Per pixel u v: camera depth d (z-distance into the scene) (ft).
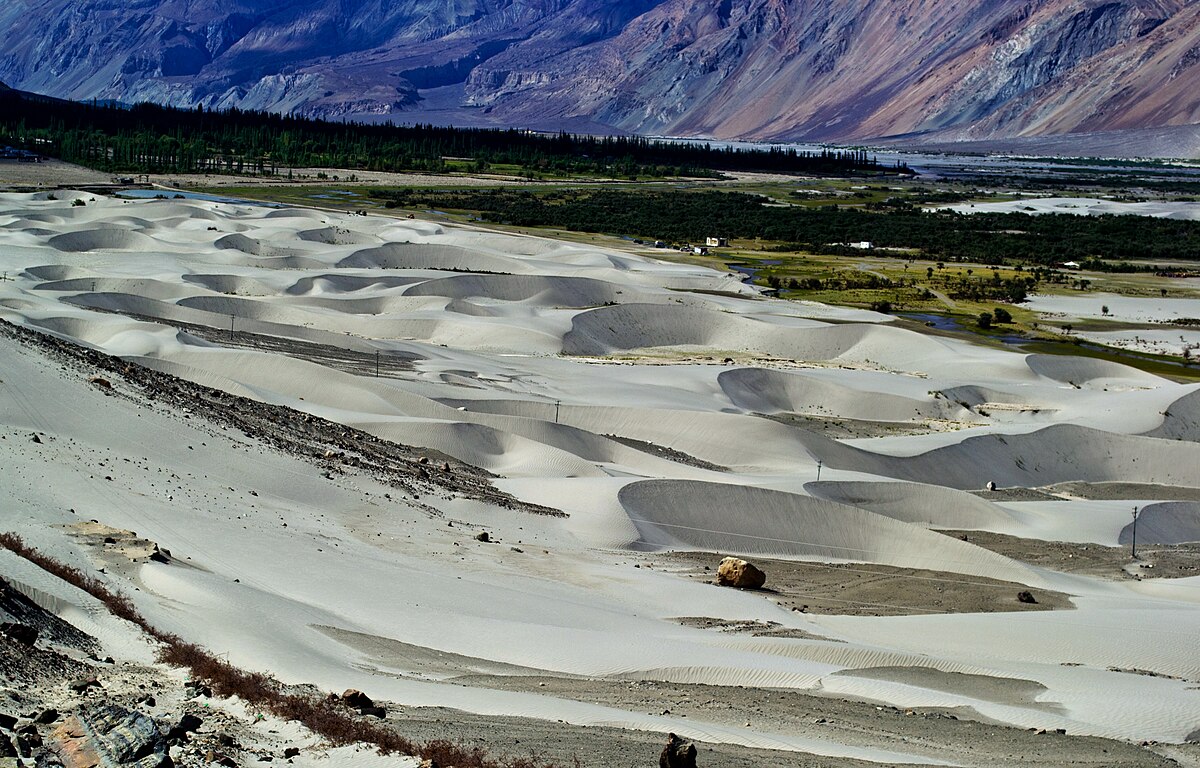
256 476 273.13
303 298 611.06
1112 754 149.48
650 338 606.55
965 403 502.79
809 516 320.50
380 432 363.97
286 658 157.38
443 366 481.05
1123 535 354.54
